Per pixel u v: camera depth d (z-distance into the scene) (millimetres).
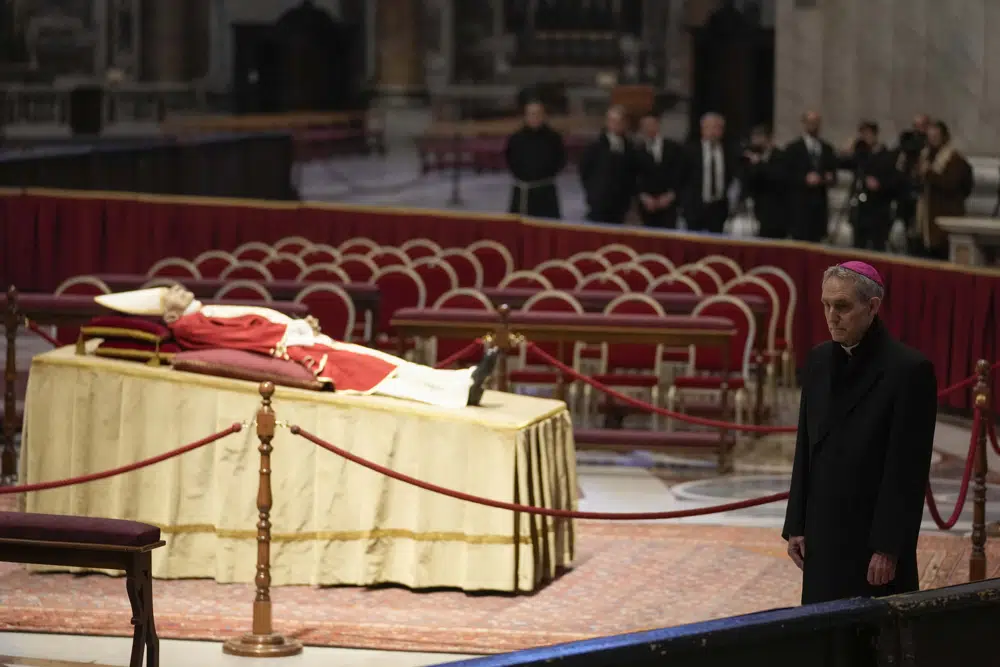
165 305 23625
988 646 12375
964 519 26812
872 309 14742
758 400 34219
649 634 10617
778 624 11062
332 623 20234
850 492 14828
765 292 36406
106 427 22703
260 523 19219
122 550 17047
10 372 27375
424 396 22203
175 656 18891
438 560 21922
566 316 30188
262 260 41812
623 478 29828
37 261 49406
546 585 22359
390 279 38094
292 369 22156
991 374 35250
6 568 22734
